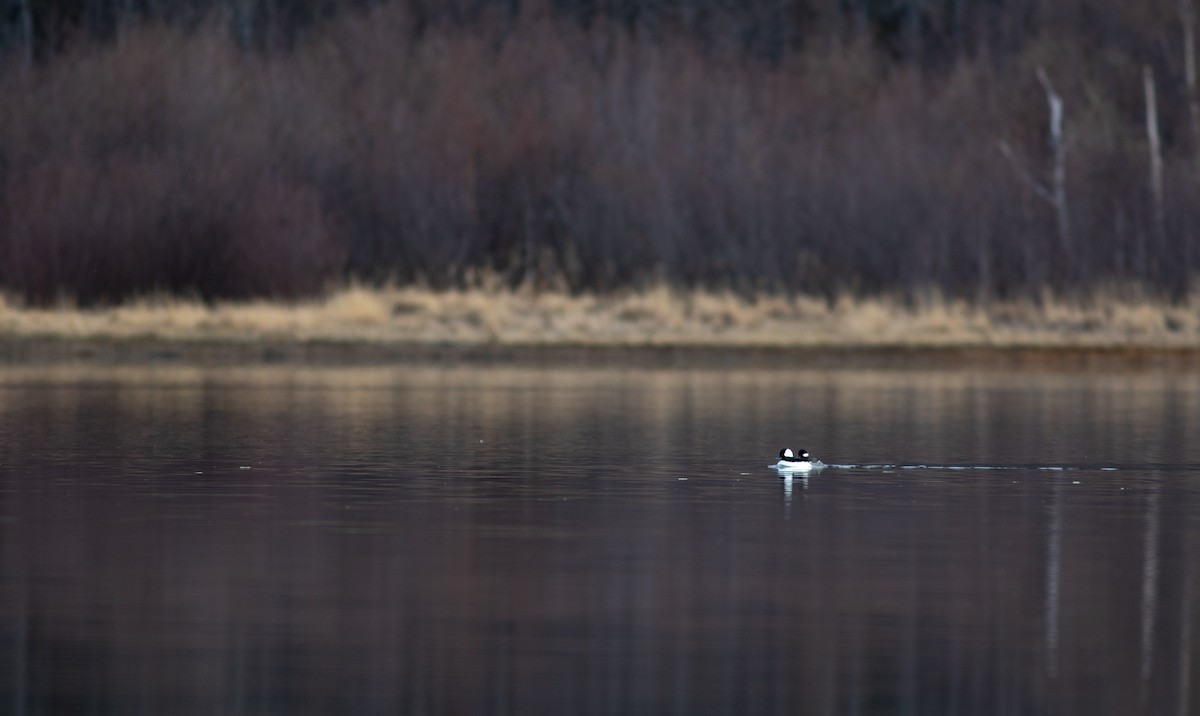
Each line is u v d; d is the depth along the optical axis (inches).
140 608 713.0
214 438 1371.8
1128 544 878.4
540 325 2596.0
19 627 677.9
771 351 2456.9
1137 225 2915.8
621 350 2448.3
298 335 2438.5
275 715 555.5
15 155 2844.5
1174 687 588.7
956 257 2910.9
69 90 2940.5
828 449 1321.4
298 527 925.2
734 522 951.6
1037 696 577.9
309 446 1318.9
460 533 908.0
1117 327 2669.8
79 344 2378.2
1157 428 1492.4
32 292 2593.5
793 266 2933.1
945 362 2373.3
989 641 657.0
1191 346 2517.2
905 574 793.6
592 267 2977.4
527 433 1428.4
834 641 656.4
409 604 723.4
